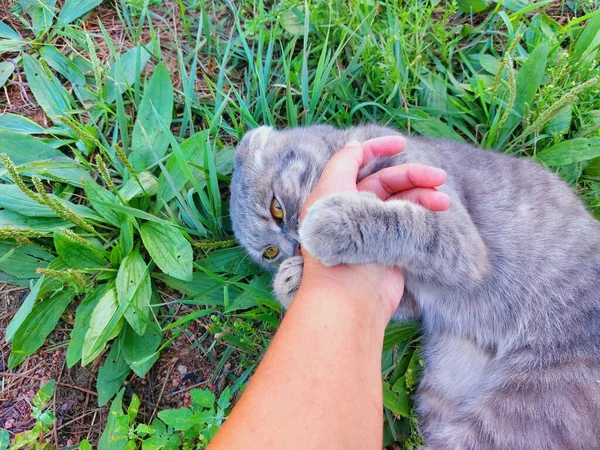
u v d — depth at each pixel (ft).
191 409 1.17
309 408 0.73
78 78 1.42
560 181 1.25
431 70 1.51
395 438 1.20
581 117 1.39
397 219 0.98
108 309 1.16
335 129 1.29
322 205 0.96
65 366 1.22
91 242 1.25
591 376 1.06
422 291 1.17
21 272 1.22
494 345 1.17
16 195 1.21
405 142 1.07
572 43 1.45
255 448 0.69
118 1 1.54
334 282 0.93
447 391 1.21
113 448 1.08
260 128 1.25
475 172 1.21
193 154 1.30
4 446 1.07
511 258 1.14
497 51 1.54
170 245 1.22
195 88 1.48
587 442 1.03
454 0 1.48
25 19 1.47
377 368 0.85
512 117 1.39
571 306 1.11
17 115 1.34
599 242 1.15
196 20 1.54
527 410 1.06
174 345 1.26
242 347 1.23
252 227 1.22
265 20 1.44
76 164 1.31
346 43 1.42
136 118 1.39
